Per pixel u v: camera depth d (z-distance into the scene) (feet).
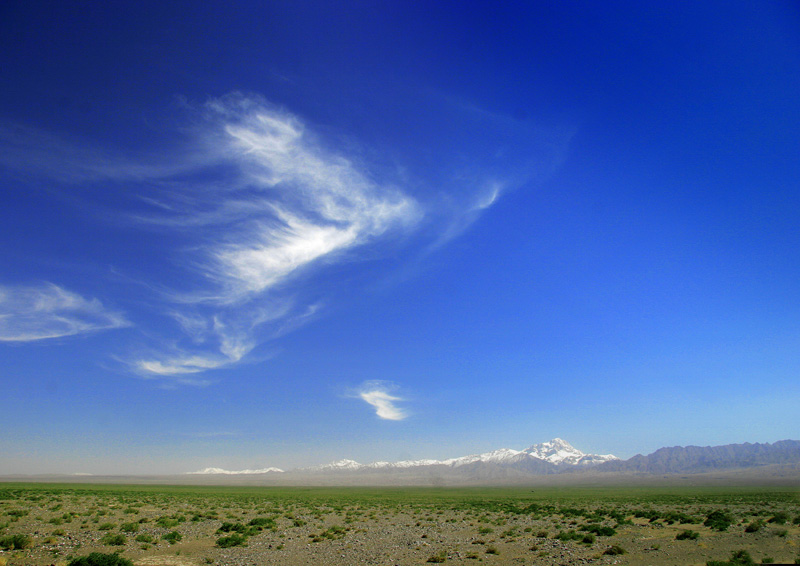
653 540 127.54
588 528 150.41
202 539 130.31
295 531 153.07
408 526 173.58
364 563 101.65
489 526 172.14
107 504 224.12
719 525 145.89
